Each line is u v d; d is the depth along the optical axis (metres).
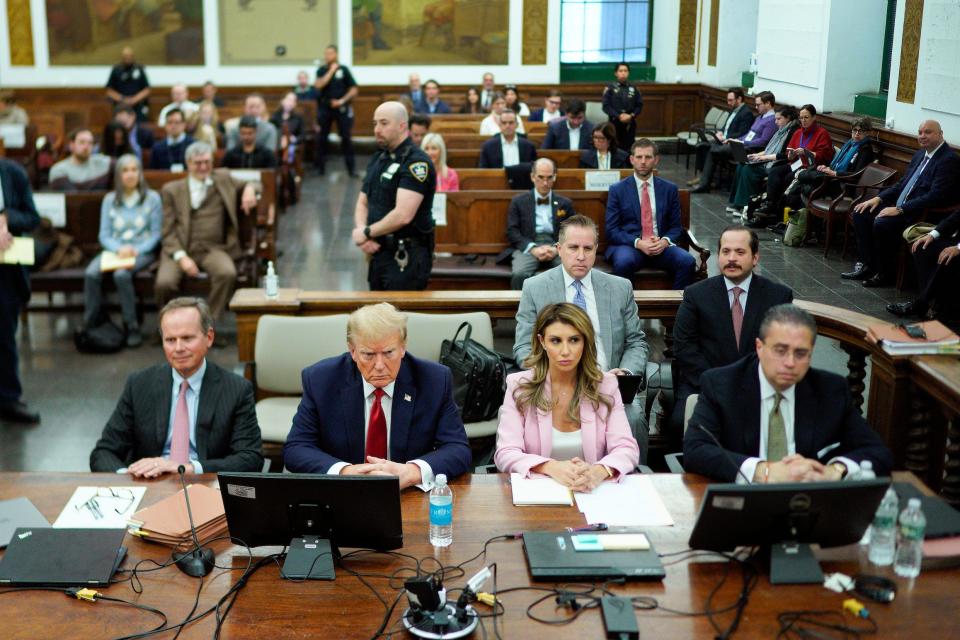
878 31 11.43
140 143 12.40
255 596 2.64
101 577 2.71
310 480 2.70
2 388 5.72
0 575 2.71
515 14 16.47
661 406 4.91
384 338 3.32
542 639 2.44
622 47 17.59
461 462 3.39
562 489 3.23
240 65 16.23
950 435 3.76
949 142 8.73
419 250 5.65
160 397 3.79
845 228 9.59
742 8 15.62
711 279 4.62
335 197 13.00
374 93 16.61
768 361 3.27
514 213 7.32
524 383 3.61
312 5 16.14
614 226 7.17
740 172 11.93
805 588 2.66
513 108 13.93
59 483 3.32
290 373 4.71
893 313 7.77
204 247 7.35
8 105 13.22
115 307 8.02
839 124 11.03
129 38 15.98
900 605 2.57
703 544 2.70
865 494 2.62
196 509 3.06
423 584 2.50
